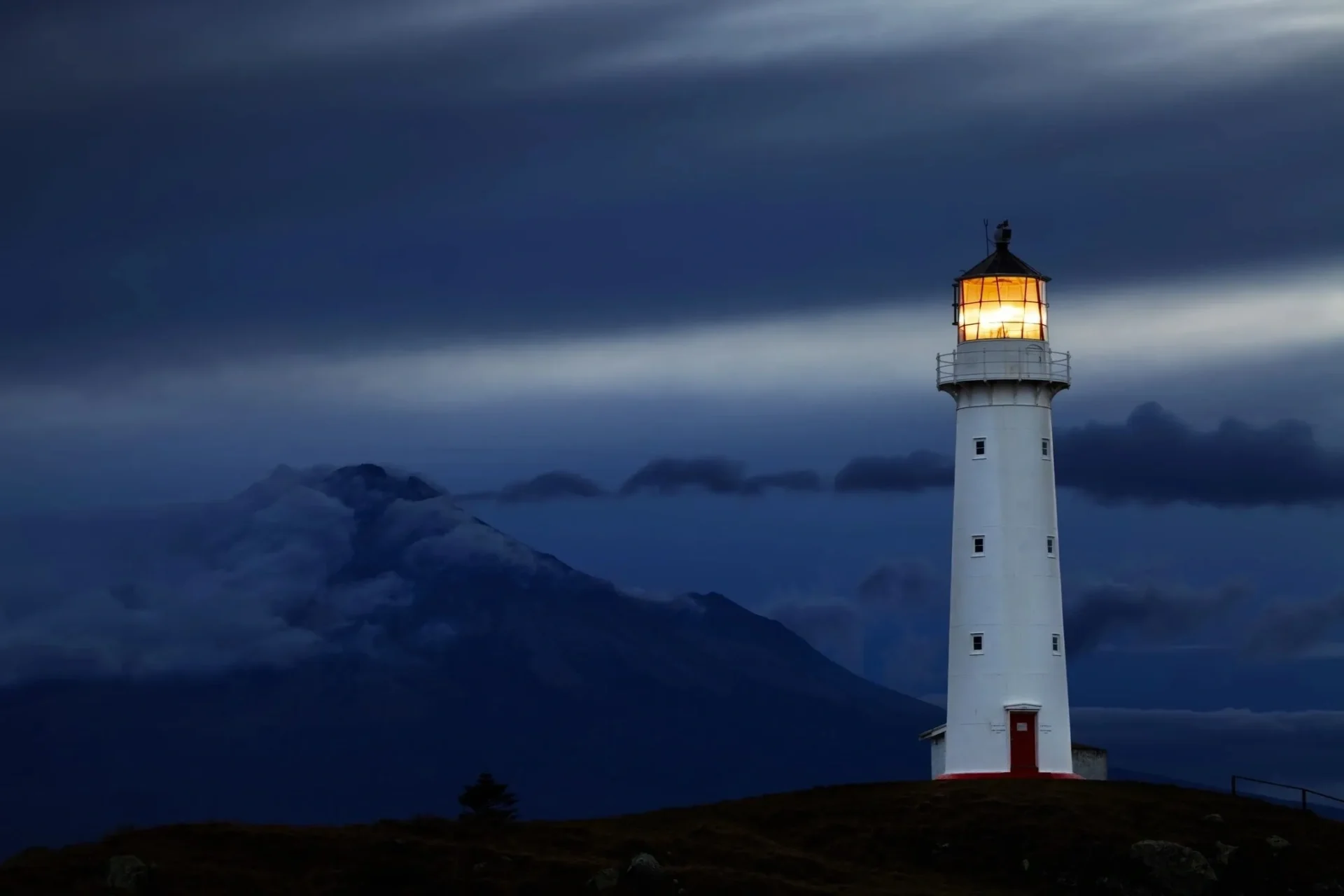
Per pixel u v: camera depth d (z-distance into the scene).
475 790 132.50
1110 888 125.38
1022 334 157.25
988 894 124.38
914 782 147.38
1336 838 131.50
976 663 153.00
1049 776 150.12
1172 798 138.75
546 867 119.75
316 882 116.94
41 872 115.88
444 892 115.69
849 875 125.75
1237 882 125.38
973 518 155.00
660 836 131.62
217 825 126.00
